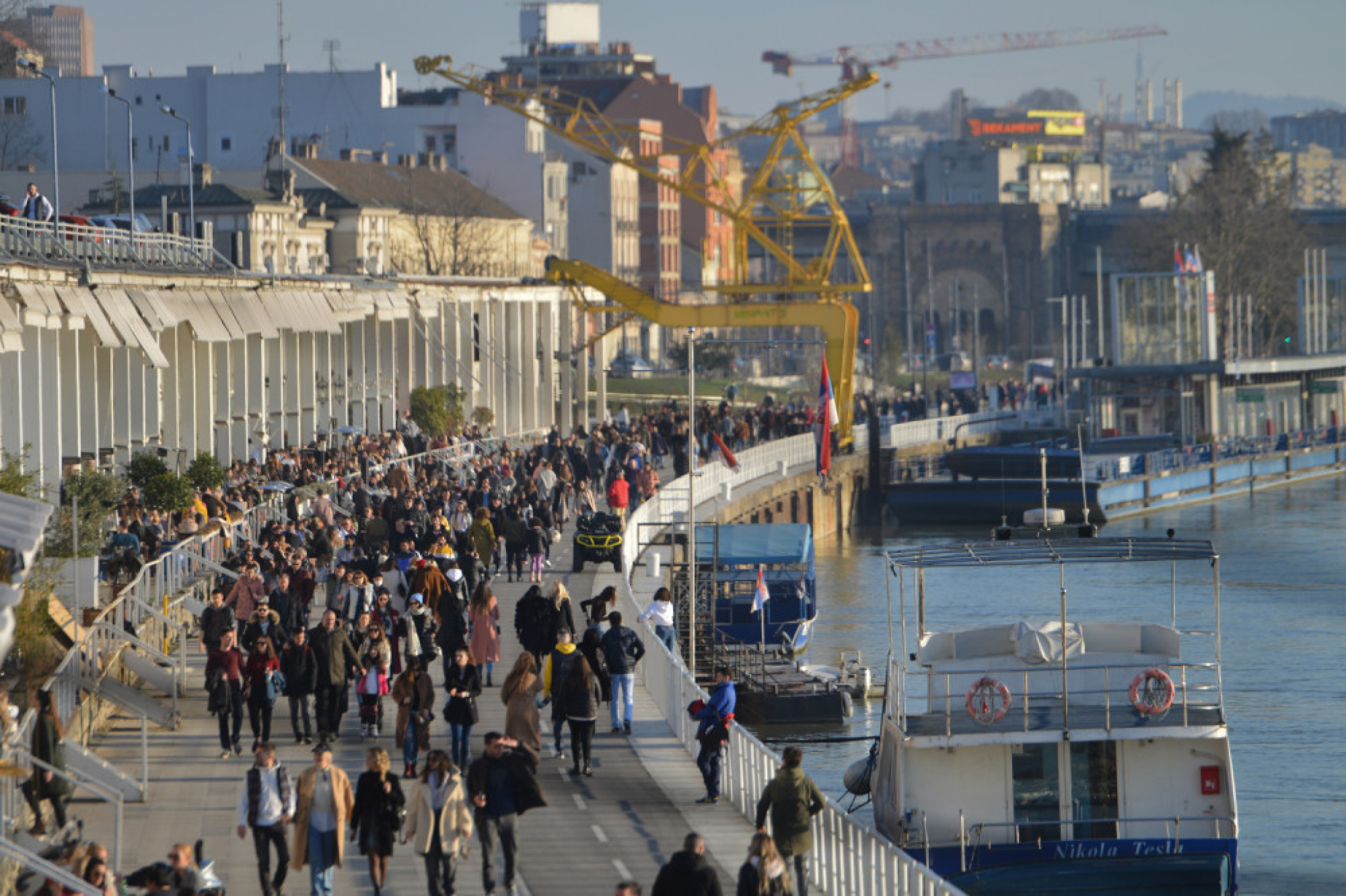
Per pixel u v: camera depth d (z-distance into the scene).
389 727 128.25
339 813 86.69
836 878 99.75
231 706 117.19
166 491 174.88
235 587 135.38
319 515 178.12
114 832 101.06
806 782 92.81
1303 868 145.75
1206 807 114.94
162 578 150.12
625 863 99.56
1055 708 116.19
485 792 90.81
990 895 112.12
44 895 73.81
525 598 132.25
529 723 105.25
